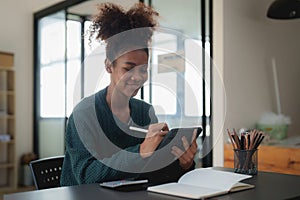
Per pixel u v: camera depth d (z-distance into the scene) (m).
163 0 3.28
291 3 2.74
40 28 5.14
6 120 4.91
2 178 4.89
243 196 0.97
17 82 5.08
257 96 3.12
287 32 3.49
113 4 1.17
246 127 2.99
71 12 4.49
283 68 3.43
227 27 2.88
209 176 1.11
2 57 4.55
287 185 1.13
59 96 4.62
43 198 0.94
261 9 3.18
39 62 5.14
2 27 4.95
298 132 3.55
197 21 3.01
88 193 0.99
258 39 3.15
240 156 1.36
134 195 0.97
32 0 5.17
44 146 5.01
